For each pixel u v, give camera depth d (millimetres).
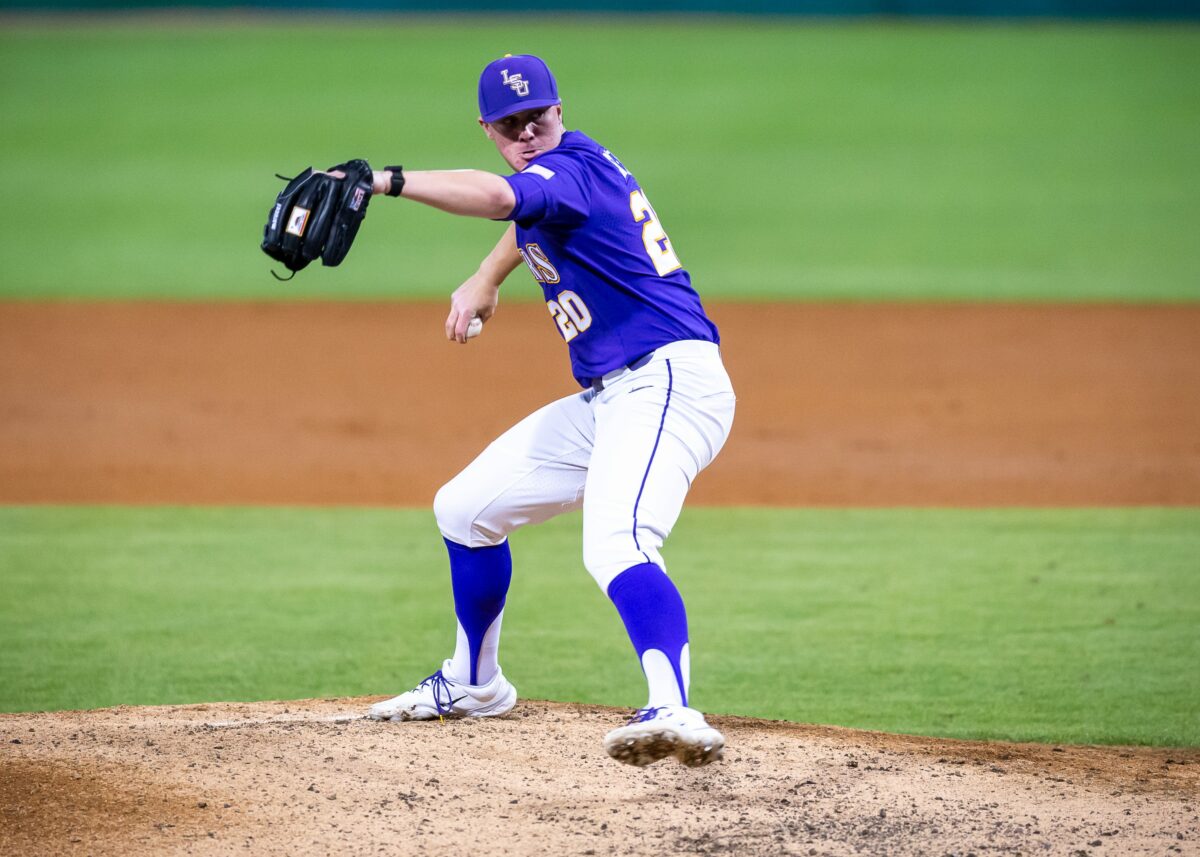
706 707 18734
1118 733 17531
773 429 38281
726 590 24281
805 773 14500
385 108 92625
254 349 48938
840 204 73625
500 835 12672
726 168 80250
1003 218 70938
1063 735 17531
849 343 49531
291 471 33812
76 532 28219
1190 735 17438
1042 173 79625
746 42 113250
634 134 86875
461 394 42688
